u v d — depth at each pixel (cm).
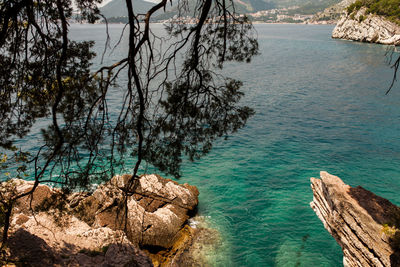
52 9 896
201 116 950
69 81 889
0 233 1239
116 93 5503
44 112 1027
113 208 1756
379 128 3912
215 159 3022
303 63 9900
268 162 2977
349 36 18812
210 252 1750
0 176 2347
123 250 1400
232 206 2227
